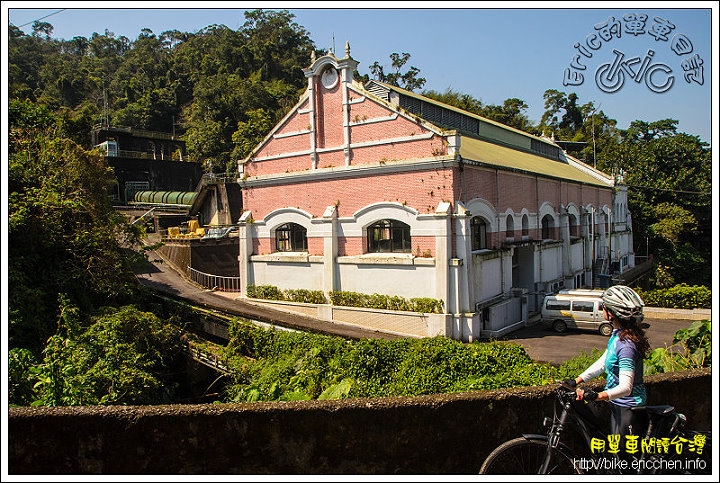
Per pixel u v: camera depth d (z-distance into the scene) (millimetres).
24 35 106938
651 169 47125
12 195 17500
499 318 20656
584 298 20703
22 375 12445
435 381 12094
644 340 4402
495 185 21469
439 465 4988
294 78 93625
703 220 47938
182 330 19250
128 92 82000
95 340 14812
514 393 5113
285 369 14617
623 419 4332
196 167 53438
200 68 89188
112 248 20109
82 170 20156
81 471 4863
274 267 24031
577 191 31016
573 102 65375
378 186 20703
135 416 4855
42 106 22562
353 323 21141
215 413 4875
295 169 23359
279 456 4918
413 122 19688
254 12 110438
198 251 28547
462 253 18828
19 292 16156
